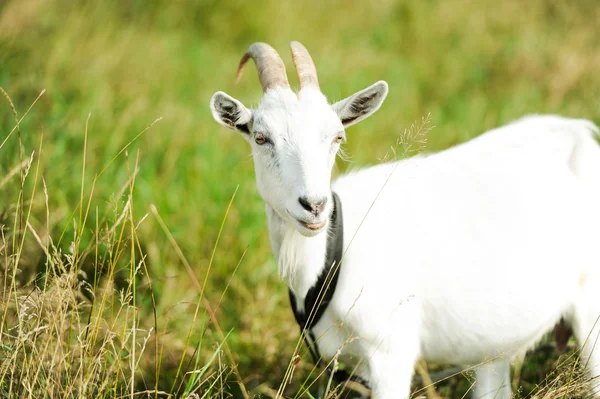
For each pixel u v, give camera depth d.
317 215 8.61
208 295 13.66
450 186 10.07
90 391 8.57
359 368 9.91
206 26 26.97
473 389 10.85
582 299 10.31
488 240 9.81
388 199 9.86
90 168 15.83
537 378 11.69
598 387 9.89
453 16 25.69
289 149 8.86
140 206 14.82
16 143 14.38
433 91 21.73
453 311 9.80
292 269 9.42
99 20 24.73
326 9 27.23
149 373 11.36
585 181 10.48
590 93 20.12
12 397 8.47
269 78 9.37
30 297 9.34
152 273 13.55
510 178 10.25
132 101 19.34
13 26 22.28
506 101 20.59
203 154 17.14
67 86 19.75
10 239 11.77
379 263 9.48
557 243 10.09
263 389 11.23
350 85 21.16
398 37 25.00
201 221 15.15
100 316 8.76
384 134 18.78
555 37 23.70
